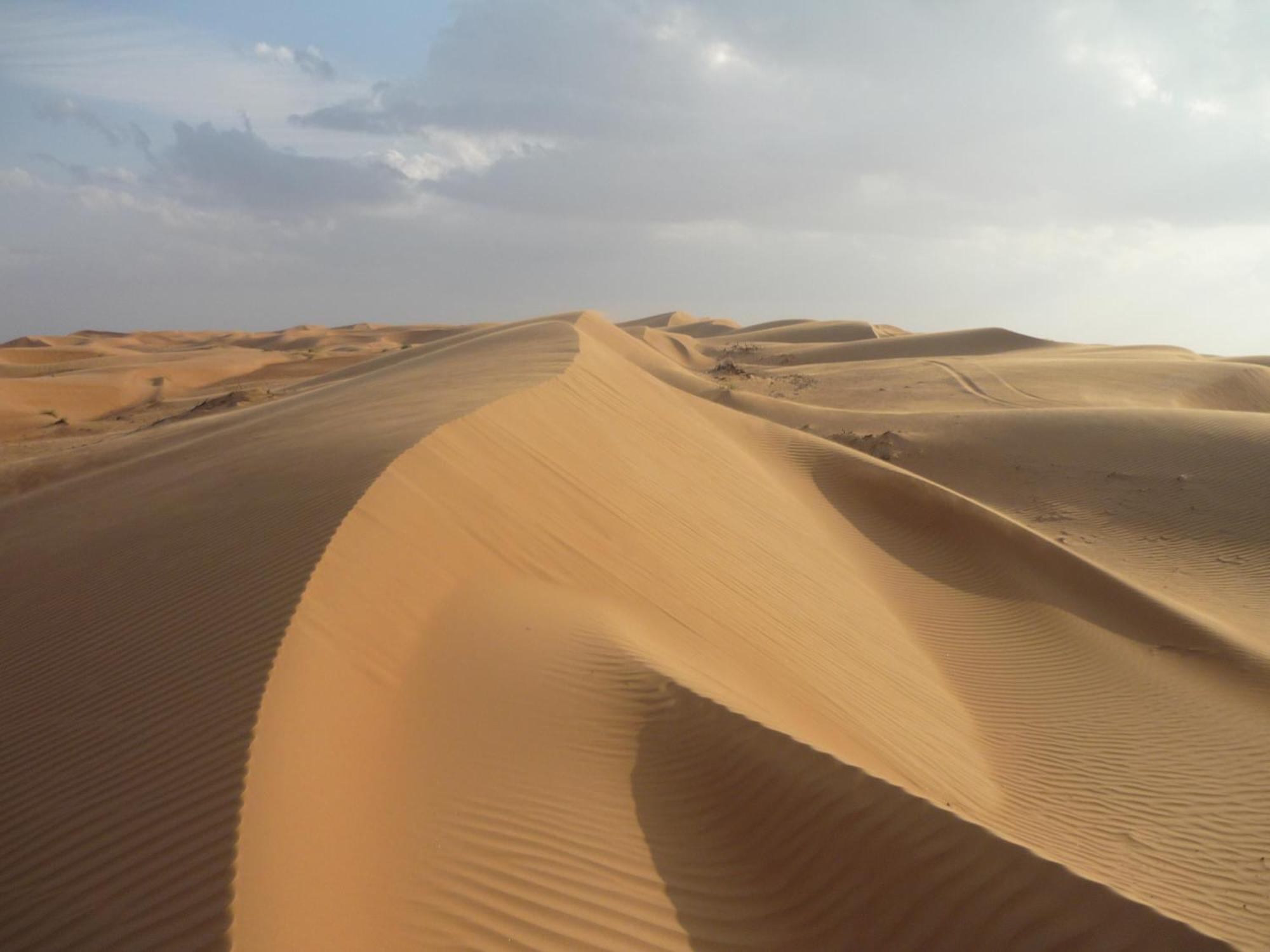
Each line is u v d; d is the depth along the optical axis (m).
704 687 6.74
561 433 13.02
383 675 6.15
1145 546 19.62
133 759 5.11
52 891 4.21
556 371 17.03
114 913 3.96
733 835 5.27
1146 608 14.09
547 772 5.62
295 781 4.78
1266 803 8.52
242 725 5.09
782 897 4.84
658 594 9.43
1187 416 26.28
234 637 6.15
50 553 9.80
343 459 9.80
